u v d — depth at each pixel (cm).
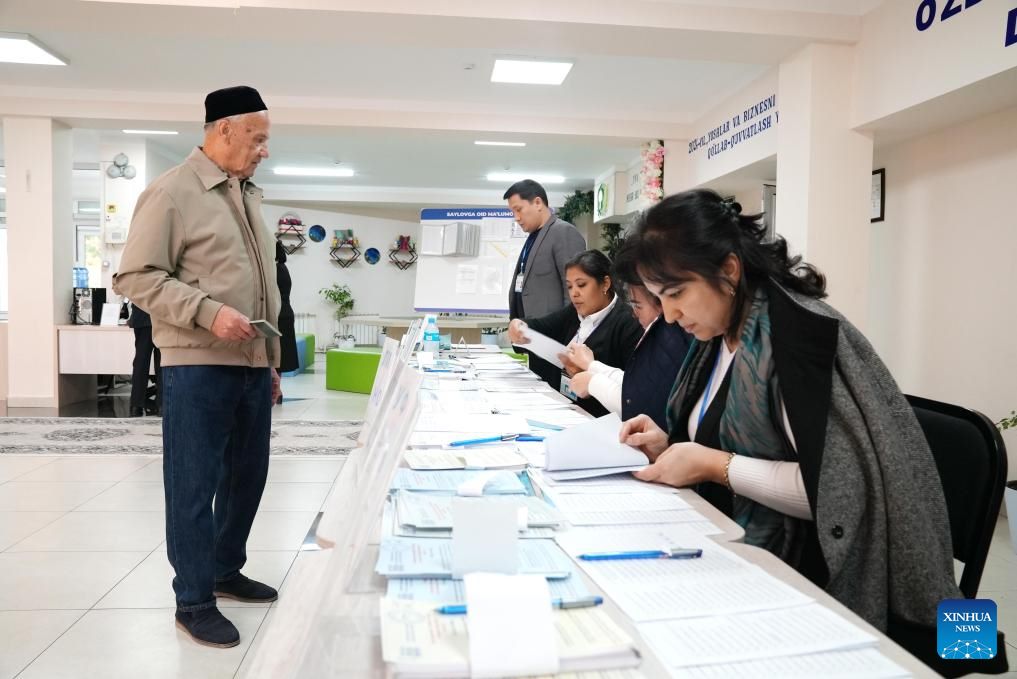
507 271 616
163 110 621
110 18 385
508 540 81
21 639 203
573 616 71
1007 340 362
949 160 402
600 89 590
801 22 401
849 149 413
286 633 72
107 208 792
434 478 127
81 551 271
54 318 618
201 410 192
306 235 1266
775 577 86
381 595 77
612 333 259
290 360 596
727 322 123
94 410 609
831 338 105
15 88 601
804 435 106
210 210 197
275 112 628
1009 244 362
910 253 434
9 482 365
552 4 388
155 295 185
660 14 395
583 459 135
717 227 113
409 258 1306
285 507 331
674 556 92
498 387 265
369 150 879
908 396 141
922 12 352
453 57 525
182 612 203
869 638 68
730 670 62
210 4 369
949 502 122
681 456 126
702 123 636
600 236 1125
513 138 673
